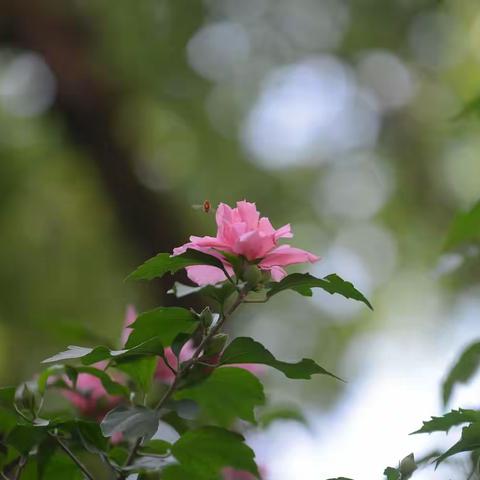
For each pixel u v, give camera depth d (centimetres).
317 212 1466
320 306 1405
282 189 1409
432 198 1477
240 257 308
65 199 1247
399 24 1397
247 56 1357
